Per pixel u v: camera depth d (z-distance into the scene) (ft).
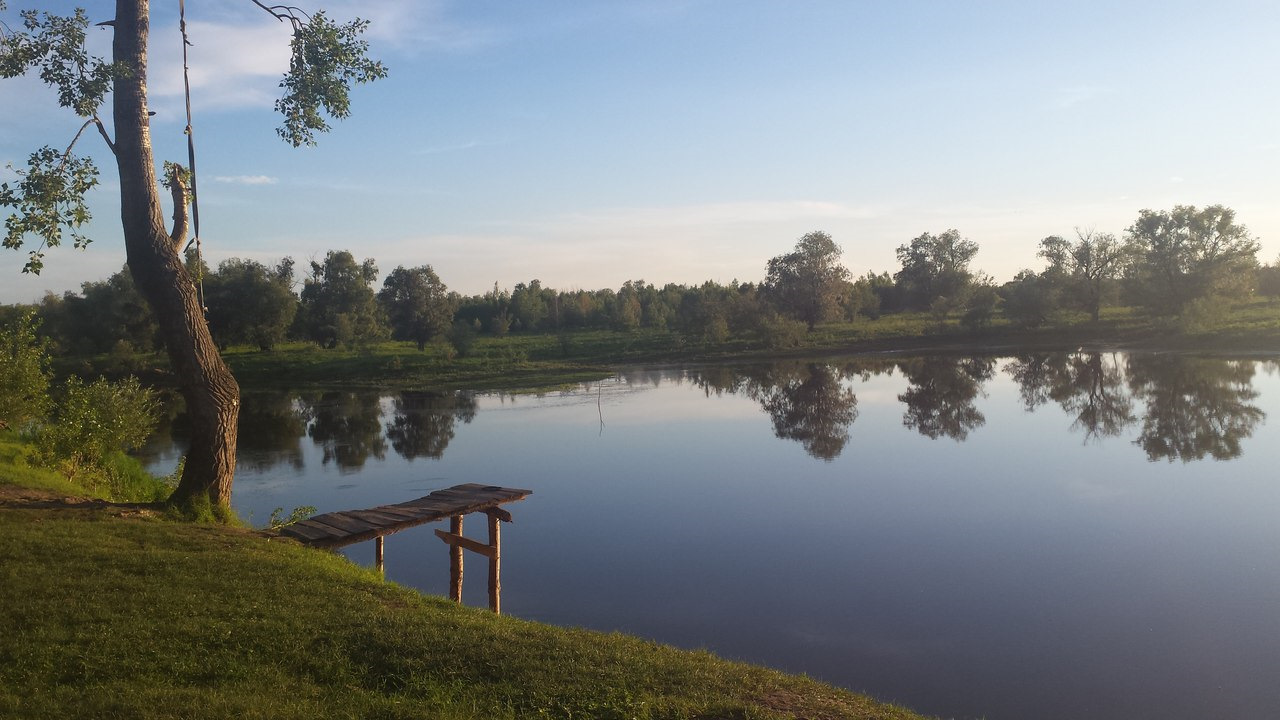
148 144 41.75
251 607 26.68
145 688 20.42
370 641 24.76
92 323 223.71
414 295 257.96
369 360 219.61
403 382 195.52
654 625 44.80
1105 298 238.07
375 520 38.75
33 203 40.32
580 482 82.17
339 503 74.08
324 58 45.93
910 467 85.46
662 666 24.58
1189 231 217.15
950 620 45.14
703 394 158.20
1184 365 163.63
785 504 70.95
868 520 65.31
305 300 279.28
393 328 296.51
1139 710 35.09
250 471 90.58
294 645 24.07
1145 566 53.06
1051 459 87.56
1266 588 48.60
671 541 60.70
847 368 196.03
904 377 174.60
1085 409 120.26
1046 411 120.47
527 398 160.76
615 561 56.08
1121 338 213.05
